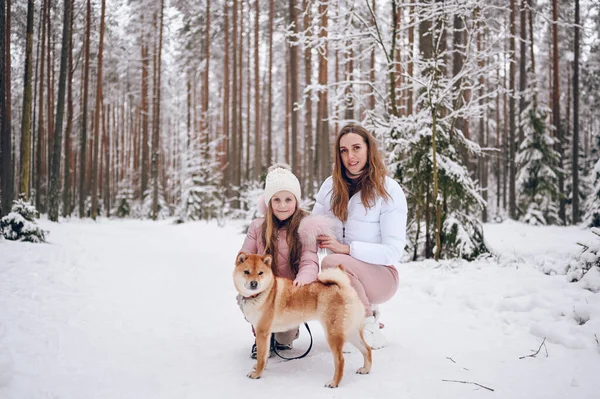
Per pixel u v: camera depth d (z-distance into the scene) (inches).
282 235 130.6
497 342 130.4
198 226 685.9
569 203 829.2
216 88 1214.3
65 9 624.1
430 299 189.6
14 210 319.9
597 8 664.4
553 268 201.3
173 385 103.8
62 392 97.3
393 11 291.3
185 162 877.2
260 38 978.1
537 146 689.6
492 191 1188.5
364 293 127.1
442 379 103.7
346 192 135.3
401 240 128.4
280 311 111.0
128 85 1184.2
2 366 108.2
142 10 955.3
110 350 128.3
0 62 395.5
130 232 534.9
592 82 917.2
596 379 98.3
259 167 920.9
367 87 388.8
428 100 271.1
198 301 199.0
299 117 1217.4
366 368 110.2
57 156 628.1
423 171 278.4
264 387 102.5
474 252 272.1
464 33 419.2
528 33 780.6
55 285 203.0
